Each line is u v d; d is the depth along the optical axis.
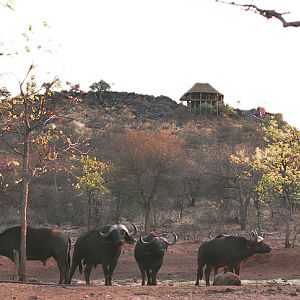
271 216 76.00
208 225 74.00
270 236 62.06
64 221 78.56
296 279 32.03
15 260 25.14
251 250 26.64
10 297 15.67
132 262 42.00
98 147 93.00
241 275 34.94
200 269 27.75
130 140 77.38
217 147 117.69
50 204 78.00
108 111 185.50
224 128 151.50
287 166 46.25
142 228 73.69
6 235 25.48
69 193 77.94
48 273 35.53
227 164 77.75
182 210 83.25
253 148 85.44
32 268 37.25
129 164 71.81
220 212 77.94
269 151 46.84
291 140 46.62
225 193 81.19
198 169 85.69
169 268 39.19
